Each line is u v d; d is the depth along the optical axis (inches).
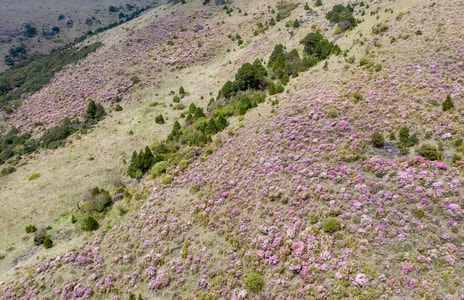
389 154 1283.2
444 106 1379.2
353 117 1541.6
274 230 1120.8
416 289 802.2
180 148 2159.2
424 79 1616.6
